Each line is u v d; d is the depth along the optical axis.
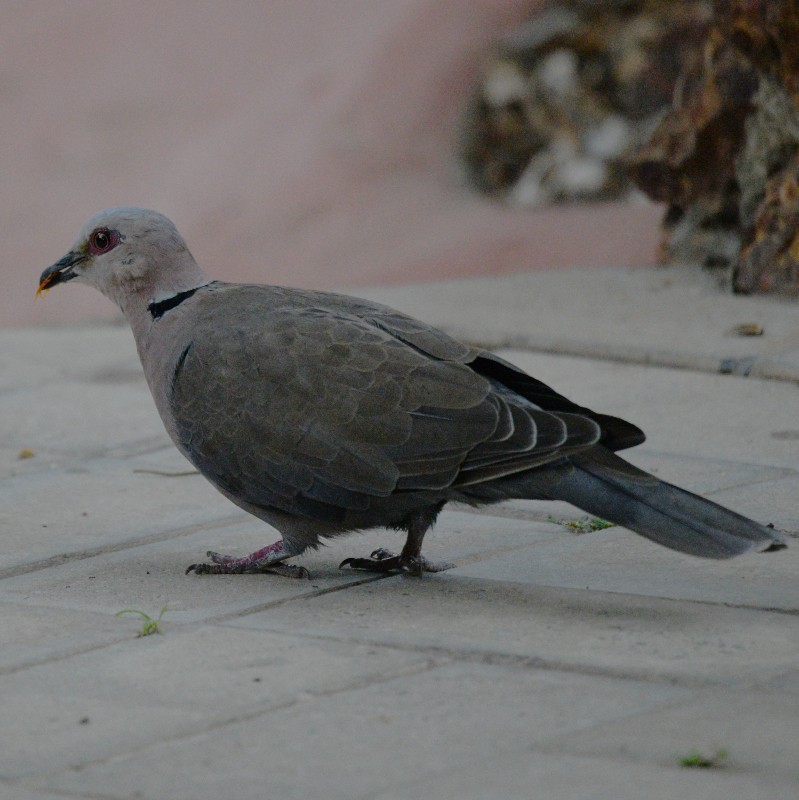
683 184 18.25
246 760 6.61
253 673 7.68
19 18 33.78
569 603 8.73
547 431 8.45
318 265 26.31
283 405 9.05
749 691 7.22
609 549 9.82
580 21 28.08
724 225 18.11
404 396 8.83
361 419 8.88
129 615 8.77
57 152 30.36
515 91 28.09
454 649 7.95
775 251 16.78
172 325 9.72
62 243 28.09
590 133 27.61
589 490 8.41
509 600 8.84
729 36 16.42
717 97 17.30
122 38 32.97
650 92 27.31
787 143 16.59
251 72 31.42
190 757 6.67
